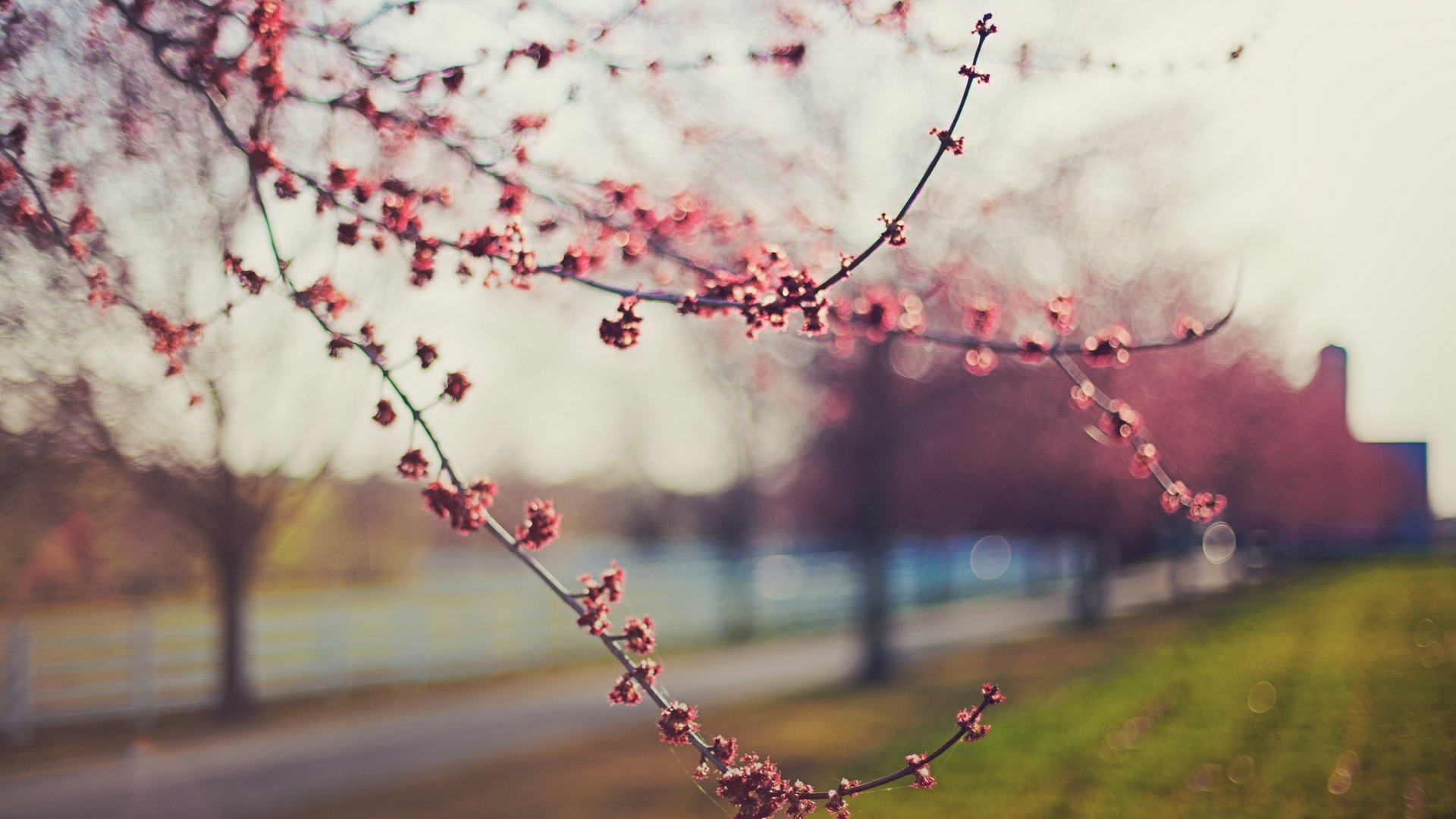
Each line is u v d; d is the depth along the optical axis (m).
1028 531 25.12
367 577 24.75
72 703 12.33
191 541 12.77
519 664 17.38
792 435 16.73
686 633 20.88
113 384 7.98
